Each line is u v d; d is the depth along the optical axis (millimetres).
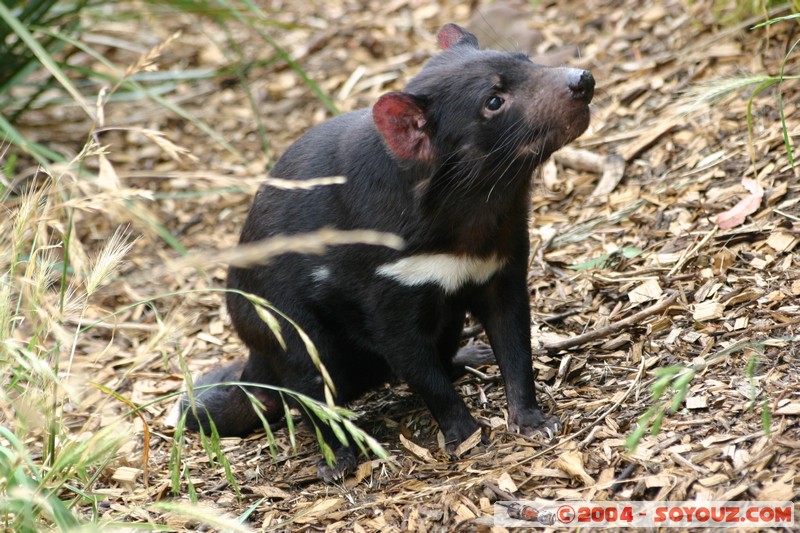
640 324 5805
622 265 6543
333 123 5742
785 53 7895
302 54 10961
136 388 6719
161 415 6355
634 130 8047
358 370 5922
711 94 5809
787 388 4695
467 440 5266
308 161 5562
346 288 5418
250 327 5816
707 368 5102
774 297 5527
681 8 9211
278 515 5051
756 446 4375
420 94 5062
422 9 11094
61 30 9188
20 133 9914
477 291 5488
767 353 5035
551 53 9398
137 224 4469
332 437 5637
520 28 9883
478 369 6238
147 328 7309
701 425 4664
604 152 7953
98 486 5531
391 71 10234
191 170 9602
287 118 10086
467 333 6711
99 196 4219
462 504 4633
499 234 5309
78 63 11047
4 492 4082
